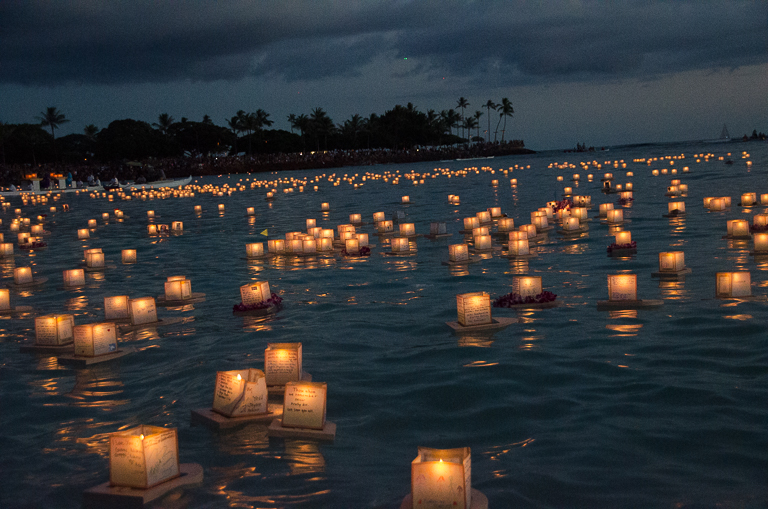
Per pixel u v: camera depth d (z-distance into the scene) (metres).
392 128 182.75
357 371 8.91
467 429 6.83
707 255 16.23
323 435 6.75
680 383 7.68
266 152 167.88
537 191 42.62
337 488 5.65
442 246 20.86
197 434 7.05
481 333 10.48
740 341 9.11
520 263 16.88
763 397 7.11
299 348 8.33
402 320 11.65
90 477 6.14
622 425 6.64
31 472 6.32
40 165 115.56
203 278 17.30
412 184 59.22
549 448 6.23
